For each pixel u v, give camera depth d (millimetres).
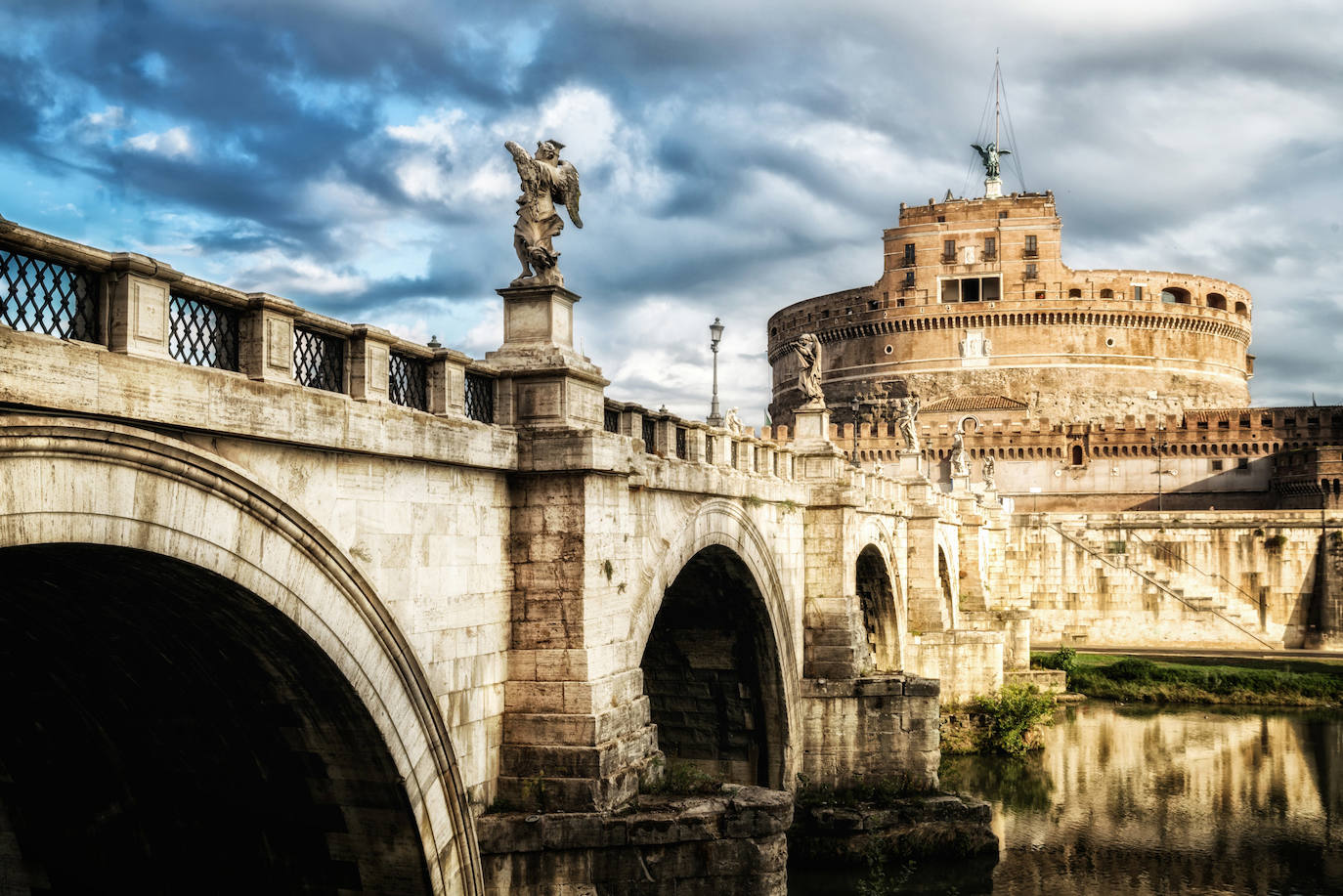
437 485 16641
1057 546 88000
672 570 24062
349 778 16109
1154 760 51219
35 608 13852
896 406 123000
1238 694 67125
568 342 19547
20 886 18094
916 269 130750
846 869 34000
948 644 53000
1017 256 128625
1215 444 108062
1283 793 45188
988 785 46688
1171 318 127750
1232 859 36938
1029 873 35219
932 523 53438
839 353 136375
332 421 14016
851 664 35688
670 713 34719
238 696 15555
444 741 16766
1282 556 85000
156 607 13781
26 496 10406
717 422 39719
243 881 17516
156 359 11547
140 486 11602
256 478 12930
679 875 18188
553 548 18531
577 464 18266
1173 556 86625
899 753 35781
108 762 17109
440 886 16672
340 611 14539
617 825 17953
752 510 30156
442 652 16781
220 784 16938
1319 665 73875
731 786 20203
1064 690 67562
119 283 11234
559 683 18375
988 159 139375
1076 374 125625
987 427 113312
